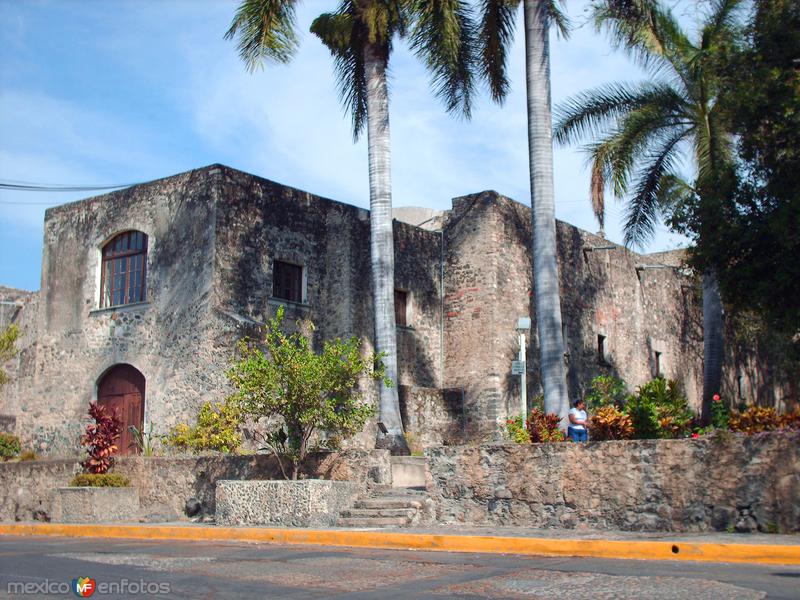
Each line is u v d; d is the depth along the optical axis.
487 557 10.41
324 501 14.41
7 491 19.59
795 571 8.68
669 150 22.19
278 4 18.83
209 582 8.45
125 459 18.36
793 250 14.45
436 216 27.28
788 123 14.67
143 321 21.39
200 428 19.27
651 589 7.60
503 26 20.33
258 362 15.52
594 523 12.73
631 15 20.39
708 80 19.86
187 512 17.06
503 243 24.16
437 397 23.11
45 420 22.83
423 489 15.62
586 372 25.95
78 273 23.08
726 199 15.36
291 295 22.08
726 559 9.80
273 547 12.07
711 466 11.96
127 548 12.05
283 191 22.09
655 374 29.80
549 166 18.16
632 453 12.58
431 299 24.50
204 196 20.73
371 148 19.23
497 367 23.27
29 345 24.55
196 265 20.58
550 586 7.92
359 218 23.30
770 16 15.59
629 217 22.64
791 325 15.18
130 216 22.23
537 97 18.41
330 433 18.98
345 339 22.14
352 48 20.36
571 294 25.98
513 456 13.59
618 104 21.98
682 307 32.12
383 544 12.08
